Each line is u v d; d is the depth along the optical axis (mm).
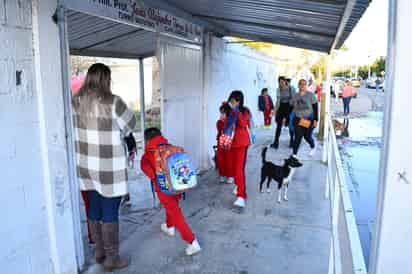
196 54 6660
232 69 9539
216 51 7738
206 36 7051
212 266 3525
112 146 3146
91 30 5035
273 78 16859
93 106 3066
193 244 3742
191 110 6543
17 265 2672
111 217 3334
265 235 4215
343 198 2117
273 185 6172
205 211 4984
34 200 2828
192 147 6688
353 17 3744
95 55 6609
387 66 836
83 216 4930
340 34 4832
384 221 823
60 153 3051
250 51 11992
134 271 3428
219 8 5129
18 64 2645
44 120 2869
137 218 4723
